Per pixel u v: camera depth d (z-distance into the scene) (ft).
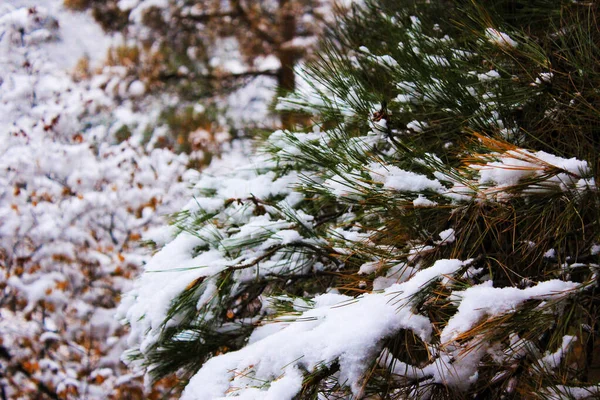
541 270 4.48
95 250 11.02
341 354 3.71
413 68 4.88
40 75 12.45
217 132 12.77
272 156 5.30
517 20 5.37
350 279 4.51
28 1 12.67
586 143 4.37
